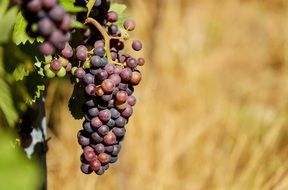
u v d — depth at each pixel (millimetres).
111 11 2279
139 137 5512
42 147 2664
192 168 5434
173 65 6699
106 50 2064
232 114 6039
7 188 1222
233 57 7879
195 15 8250
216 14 8273
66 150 5043
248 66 7820
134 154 5363
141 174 5227
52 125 5195
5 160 1250
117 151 2209
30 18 1639
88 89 2035
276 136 5406
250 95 6891
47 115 5012
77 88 2180
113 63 2074
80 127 5230
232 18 8453
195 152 5555
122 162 5086
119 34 2201
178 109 6188
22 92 1607
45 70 1991
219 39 7918
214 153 5598
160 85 6387
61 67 1991
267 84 7359
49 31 1587
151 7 7258
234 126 5863
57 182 4605
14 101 1602
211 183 5176
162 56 6785
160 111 5879
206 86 6566
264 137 5348
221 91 6844
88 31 2129
